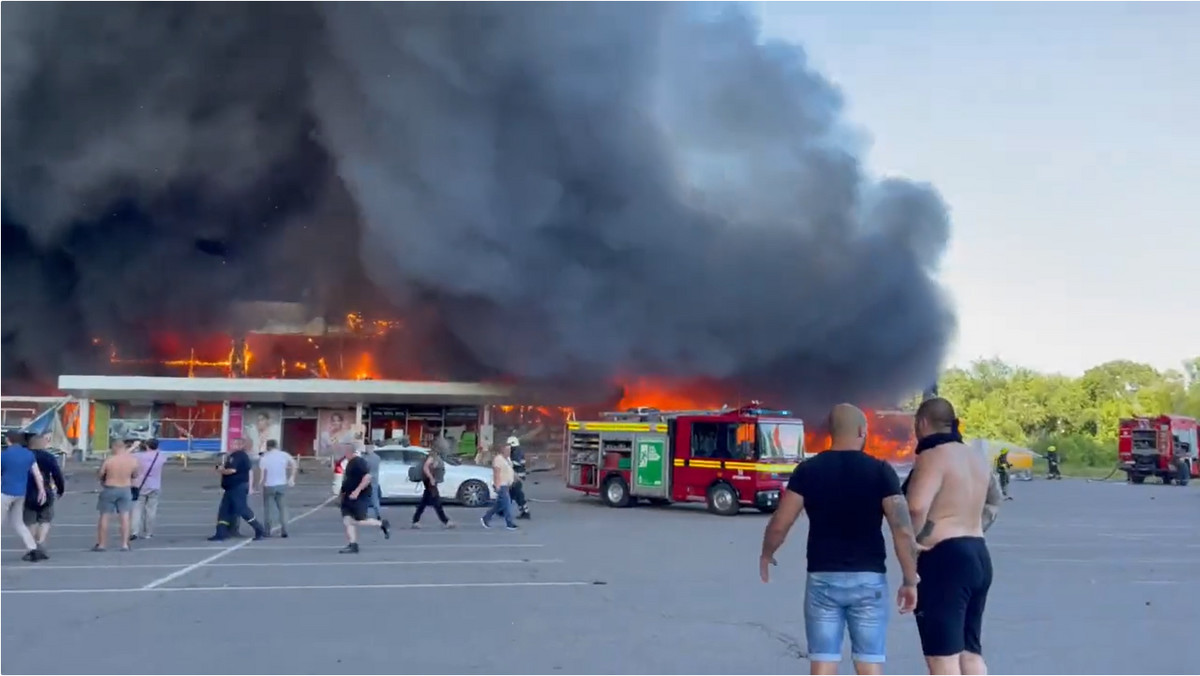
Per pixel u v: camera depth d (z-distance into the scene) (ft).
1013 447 143.74
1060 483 134.82
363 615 30.40
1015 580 40.34
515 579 38.19
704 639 27.40
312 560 43.65
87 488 90.27
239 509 51.72
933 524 18.58
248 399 128.06
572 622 29.60
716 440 72.08
